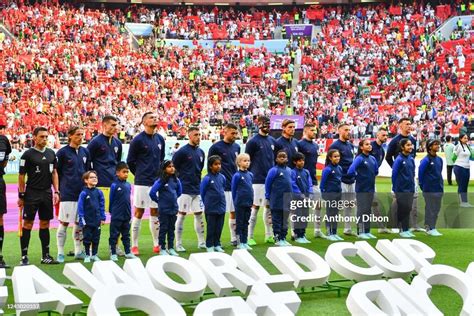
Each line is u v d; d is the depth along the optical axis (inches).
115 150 509.4
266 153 538.9
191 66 2000.5
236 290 370.6
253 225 532.7
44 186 450.0
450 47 2060.8
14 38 1850.4
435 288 386.0
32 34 1870.1
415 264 390.6
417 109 1713.8
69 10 2098.9
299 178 529.3
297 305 321.7
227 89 1887.3
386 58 2052.2
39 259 473.4
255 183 536.7
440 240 541.6
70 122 1503.4
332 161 549.0
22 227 449.4
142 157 495.5
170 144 1435.8
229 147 532.1
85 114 1571.1
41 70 1701.5
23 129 1418.6
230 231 570.3
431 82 1884.8
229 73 1993.1
